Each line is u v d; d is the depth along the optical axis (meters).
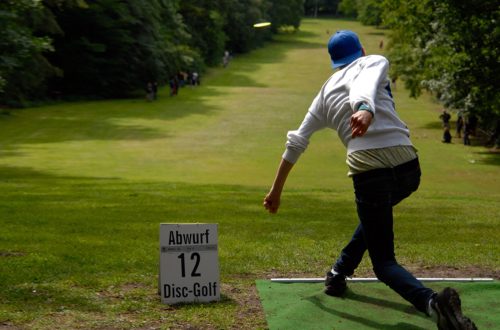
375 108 4.39
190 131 44.75
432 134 45.88
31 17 46.78
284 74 87.50
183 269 5.20
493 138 40.75
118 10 64.38
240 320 4.79
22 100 54.81
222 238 8.24
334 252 7.21
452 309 3.84
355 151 4.46
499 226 10.31
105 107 57.44
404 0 35.84
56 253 6.95
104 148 36.00
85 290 5.50
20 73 50.28
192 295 5.21
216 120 50.75
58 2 50.16
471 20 31.22
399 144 4.44
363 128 4.08
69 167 28.30
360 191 4.49
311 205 13.73
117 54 66.06
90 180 20.95
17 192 15.38
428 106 61.38
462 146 40.59
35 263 6.41
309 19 172.38
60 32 52.31
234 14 105.00
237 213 11.77
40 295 5.32
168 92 69.19
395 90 72.62
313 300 5.15
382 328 4.57
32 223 9.83
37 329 4.53
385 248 4.53
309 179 26.61
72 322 4.70
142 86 68.44
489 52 31.17
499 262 6.84
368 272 6.19
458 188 25.23
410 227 9.94
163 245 5.18
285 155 4.76
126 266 6.38
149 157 33.25
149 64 67.38
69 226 9.51
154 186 18.08
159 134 42.84
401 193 4.47
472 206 14.20
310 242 7.93
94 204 12.98
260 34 115.00
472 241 8.47
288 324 4.62
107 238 8.26
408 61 48.59
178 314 4.91
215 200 14.28
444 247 7.78
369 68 4.50
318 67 94.75
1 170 26.36
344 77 4.60
